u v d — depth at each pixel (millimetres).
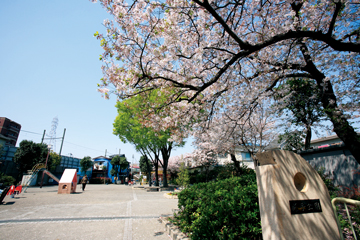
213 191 4984
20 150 24297
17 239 4168
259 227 3344
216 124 8547
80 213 6820
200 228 3707
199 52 4695
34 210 7293
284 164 2633
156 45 5410
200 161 24031
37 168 22625
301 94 8742
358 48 4293
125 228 5051
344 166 7582
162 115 6434
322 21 5707
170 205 8766
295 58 6918
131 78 5113
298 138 11000
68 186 14555
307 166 2799
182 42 5410
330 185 6512
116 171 42375
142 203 9375
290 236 2295
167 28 4797
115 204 8969
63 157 37344
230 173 17703
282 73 6309
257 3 6039
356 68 6512
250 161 24328
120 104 19219
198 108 6379
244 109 7707
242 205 3641
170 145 22953
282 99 7676
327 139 17156
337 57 6547
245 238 3318
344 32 6586
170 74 5477
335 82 7094
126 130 20797
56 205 8500
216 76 4770
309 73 6422
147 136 18984
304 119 9742
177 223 4996
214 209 3758
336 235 2557
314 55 6355
